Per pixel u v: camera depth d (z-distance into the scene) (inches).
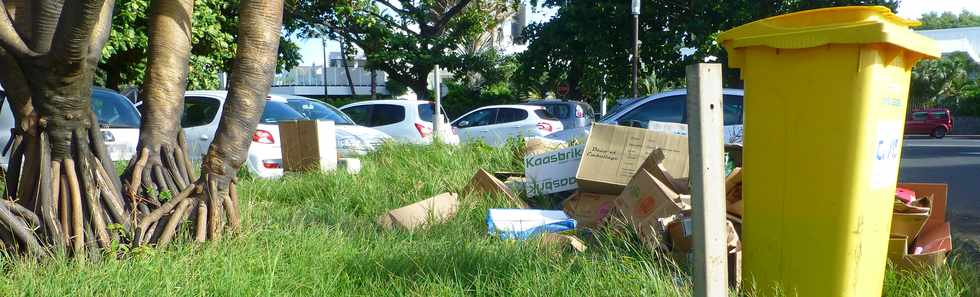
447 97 1423.5
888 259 200.1
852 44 151.2
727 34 164.9
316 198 330.3
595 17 1218.0
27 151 203.3
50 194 199.5
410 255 208.7
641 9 1184.2
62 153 201.6
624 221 241.1
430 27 1309.1
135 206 215.2
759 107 162.2
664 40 1179.3
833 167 155.1
